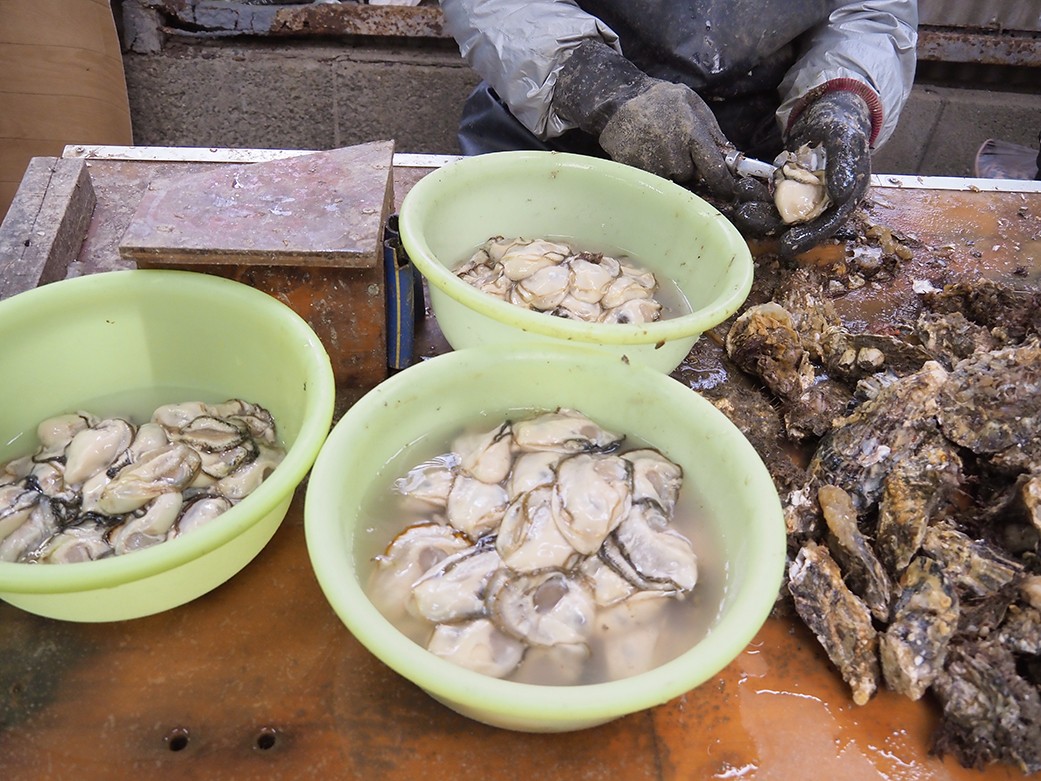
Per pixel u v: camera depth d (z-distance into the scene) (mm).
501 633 964
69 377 1280
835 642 1061
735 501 1055
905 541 1125
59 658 1031
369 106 3148
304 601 1116
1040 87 3279
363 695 1017
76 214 1579
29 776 924
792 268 1724
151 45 2939
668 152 1637
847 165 1551
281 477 989
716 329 1583
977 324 1574
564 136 2111
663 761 980
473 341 1341
